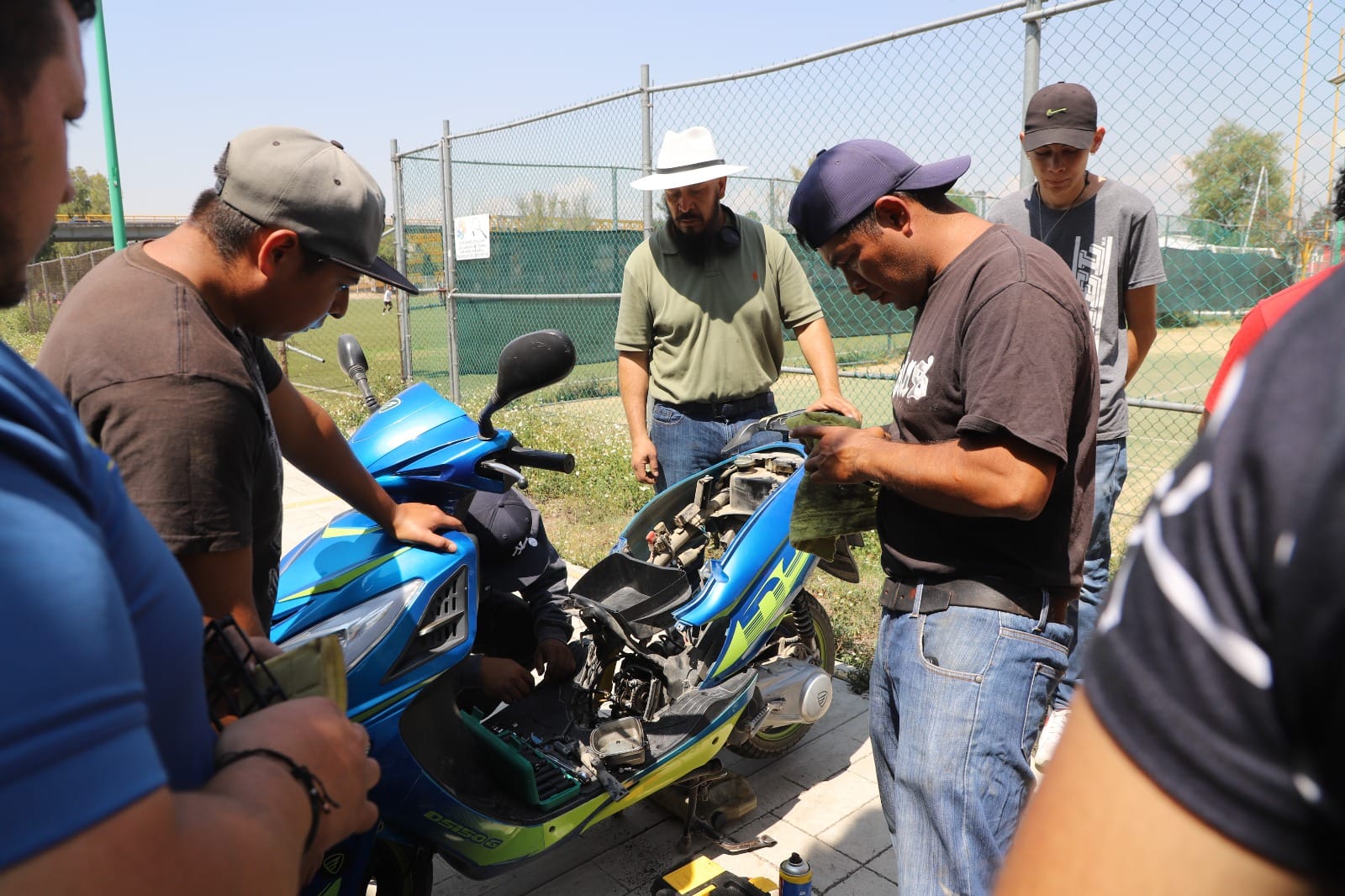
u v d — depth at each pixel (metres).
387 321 29.50
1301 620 0.51
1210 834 0.53
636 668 3.07
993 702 2.04
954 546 2.12
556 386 11.98
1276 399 0.56
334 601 2.27
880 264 2.19
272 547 1.95
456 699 2.77
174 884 0.64
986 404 1.90
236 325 1.85
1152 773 0.55
